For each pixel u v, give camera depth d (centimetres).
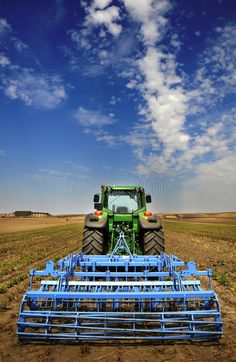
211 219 9388
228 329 429
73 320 433
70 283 427
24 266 1071
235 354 350
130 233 785
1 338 399
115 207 851
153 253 717
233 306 545
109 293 386
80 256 584
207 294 389
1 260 1241
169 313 376
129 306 481
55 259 1212
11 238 2638
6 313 517
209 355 348
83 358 342
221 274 812
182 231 3506
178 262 512
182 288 419
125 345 376
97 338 369
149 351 360
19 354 351
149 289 455
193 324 377
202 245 1833
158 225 719
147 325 420
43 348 367
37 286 726
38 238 2625
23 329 383
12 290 692
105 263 541
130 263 538
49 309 441
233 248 1656
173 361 335
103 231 788
